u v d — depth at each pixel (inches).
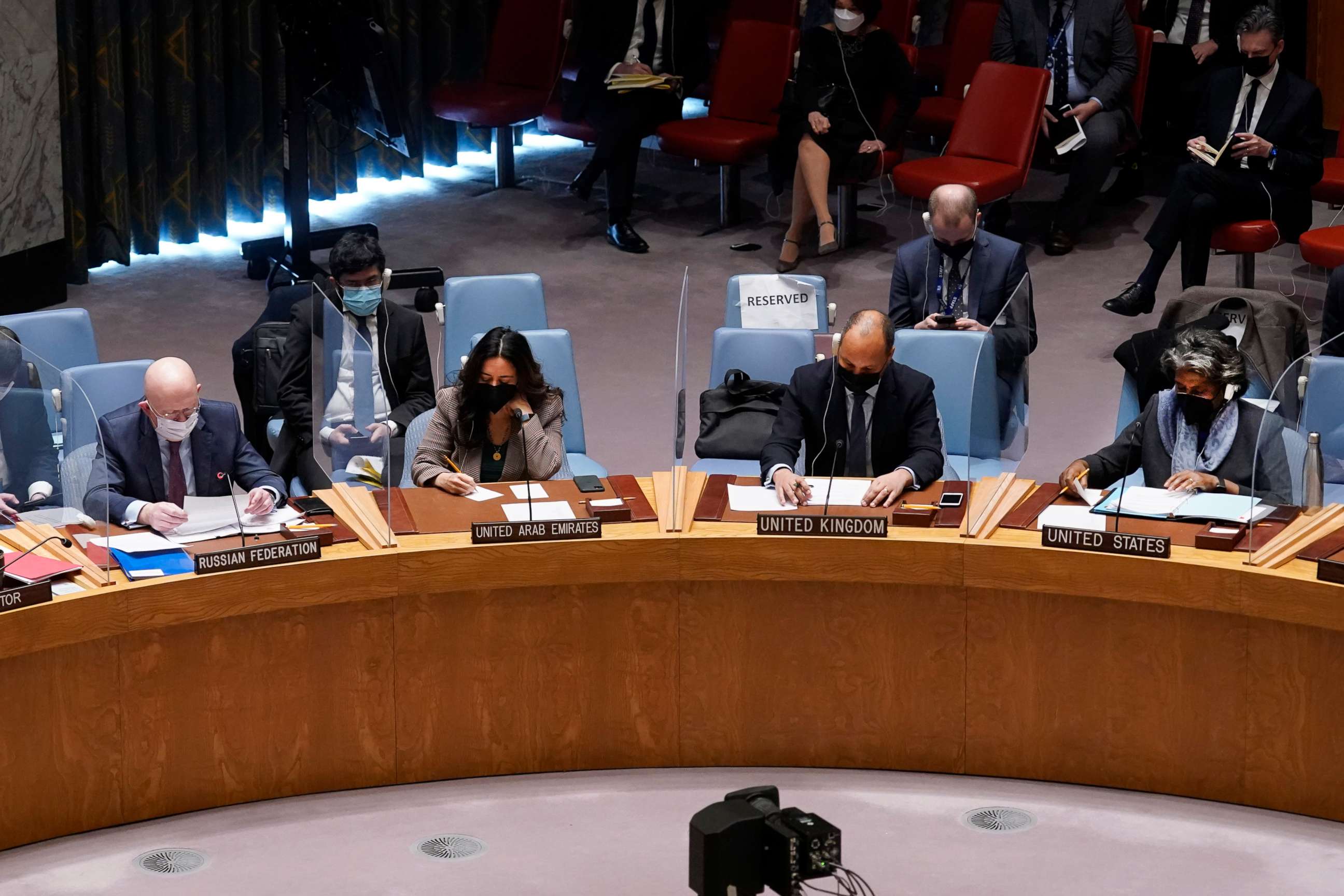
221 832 577.3
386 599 598.2
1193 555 574.6
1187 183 1130.0
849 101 1266.0
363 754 609.3
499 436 688.4
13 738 556.7
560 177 1571.1
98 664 565.6
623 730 627.5
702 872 400.5
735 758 631.2
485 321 841.5
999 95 1250.6
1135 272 1288.1
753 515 624.7
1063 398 1040.8
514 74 1433.3
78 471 663.8
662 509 625.0
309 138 1440.7
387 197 1505.9
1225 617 579.2
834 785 615.5
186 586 562.9
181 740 584.4
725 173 1398.9
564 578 600.1
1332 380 729.6
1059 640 601.6
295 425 776.3
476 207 1473.9
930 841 572.4
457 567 591.8
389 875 551.5
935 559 595.2
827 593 613.9
